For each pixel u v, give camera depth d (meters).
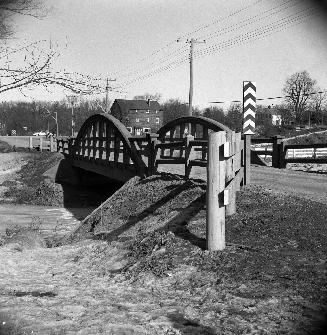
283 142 16.48
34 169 33.72
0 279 6.32
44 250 9.05
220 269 5.68
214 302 4.70
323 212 7.53
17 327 4.04
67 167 29.67
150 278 5.91
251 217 7.56
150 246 7.29
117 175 17.81
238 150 8.55
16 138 77.81
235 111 89.56
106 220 11.19
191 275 5.71
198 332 3.91
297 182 11.86
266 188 10.07
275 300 4.51
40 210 21.61
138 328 4.00
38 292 5.49
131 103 96.56
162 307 4.69
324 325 3.86
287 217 7.28
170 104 106.12
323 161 14.74
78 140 26.95
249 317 4.19
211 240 6.37
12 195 25.72
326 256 5.51
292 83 93.81
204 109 98.06
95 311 4.56
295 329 3.83
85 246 9.02
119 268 6.85
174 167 14.96
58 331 3.94
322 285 4.69
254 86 12.91
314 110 94.56
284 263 5.47
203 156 13.41
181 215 8.59
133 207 11.18
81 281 6.22
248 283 5.08
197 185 10.32
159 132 15.92
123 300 5.04
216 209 6.35
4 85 5.23
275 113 106.06
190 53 34.25
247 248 6.19
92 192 26.34
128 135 16.27
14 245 9.67
